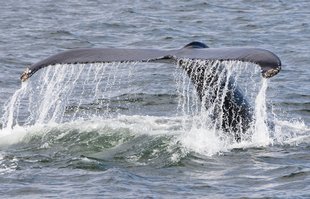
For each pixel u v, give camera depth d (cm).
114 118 4831
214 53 3744
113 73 7031
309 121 5169
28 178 3809
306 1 11700
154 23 10000
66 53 3866
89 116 5497
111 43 8869
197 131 4306
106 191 3597
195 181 3741
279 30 9444
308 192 3588
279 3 11519
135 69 7200
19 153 4228
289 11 10800
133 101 5981
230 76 4294
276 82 6650
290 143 4325
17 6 11475
